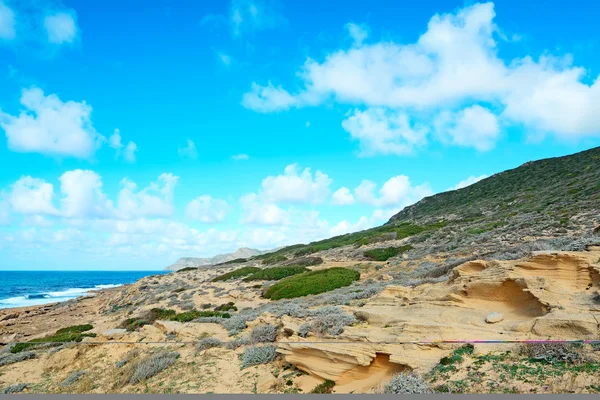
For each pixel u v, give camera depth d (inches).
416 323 434.3
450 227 1937.7
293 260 2011.6
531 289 430.9
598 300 375.6
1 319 1583.4
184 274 2598.4
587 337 324.8
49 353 770.8
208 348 633.6
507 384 291.7
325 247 2436.0
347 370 416.2
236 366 536.4
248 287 1470.2
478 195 3115.2
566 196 1797.5
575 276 435.2
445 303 511.2
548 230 1129.4
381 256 1565.0
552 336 345.4
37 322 1504.7
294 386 437.7
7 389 586.6
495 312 443.5
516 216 1679.4
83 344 761.0
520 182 2967.5
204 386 478.9
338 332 515.5
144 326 894.4
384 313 528.4
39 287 4212.6
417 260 1246.9
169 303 1370.6
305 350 465.7
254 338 619.8
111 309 1656.0
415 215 3383.4
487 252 920.9
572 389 264.1
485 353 352.5
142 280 2412.6
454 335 398.0
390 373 389.1
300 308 731.4
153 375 551.8
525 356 331.3
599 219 1107.3
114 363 650.8
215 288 1594.5
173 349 658.8
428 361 368.5
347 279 1165.1
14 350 865.5
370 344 422.3
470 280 526.9
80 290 3757.4
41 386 601.3
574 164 2812.5
